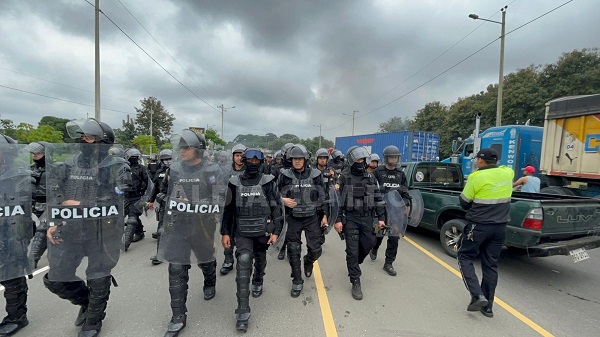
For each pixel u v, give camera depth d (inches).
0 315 115.7
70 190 94.6
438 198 207.0
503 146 403.5
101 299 100.3
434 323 115.8
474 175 124.2
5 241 96.4
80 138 98.0
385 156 175.2
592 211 165.0
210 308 124.2
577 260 150.8
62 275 94.7
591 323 117.7
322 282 153.1
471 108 1439.5
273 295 138.1
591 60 1039.0
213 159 115.0
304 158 132.6
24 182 100.0
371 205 137.1
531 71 1151.0
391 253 165.3
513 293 144.6
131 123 2315.5
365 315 121.0
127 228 199.2
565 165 296.8
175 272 105.0
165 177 134.6
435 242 229.1
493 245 121.6
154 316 117.3
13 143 98.3
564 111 296.7
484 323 116.4
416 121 2017.7
